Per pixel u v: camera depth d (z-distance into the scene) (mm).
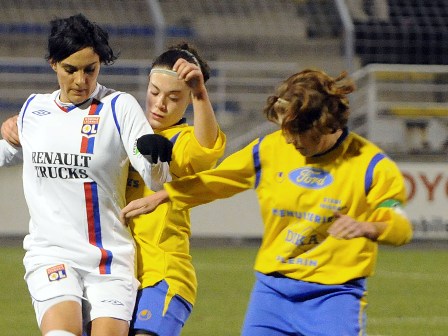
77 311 15945
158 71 17328
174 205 16203
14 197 57250
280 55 70625
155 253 17062
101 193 16625
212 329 31734
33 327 31703
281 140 16047
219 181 16141
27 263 16812
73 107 16781
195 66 16203
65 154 16500
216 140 16578
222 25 71500
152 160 15555
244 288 41375
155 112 17344
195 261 50969
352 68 63000
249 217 59250
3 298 37906
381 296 39938
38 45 70250
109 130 16531
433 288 42438
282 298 15820
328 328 15266
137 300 16922
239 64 65000
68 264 16500
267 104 16156
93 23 16562
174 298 16969
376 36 66875
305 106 15023
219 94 64875
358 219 15594
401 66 62844
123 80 64688
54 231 16578
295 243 15742
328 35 70438
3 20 70250
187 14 71500
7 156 18188
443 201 59875
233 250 56750
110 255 16578
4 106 66062
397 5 68500
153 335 16625
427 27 67375
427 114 65875
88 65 16359
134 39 69812
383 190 15242
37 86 67750
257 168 16141
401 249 59188
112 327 16078
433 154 61125
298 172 15805
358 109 64500
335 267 15570
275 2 72062
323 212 15586
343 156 15641
